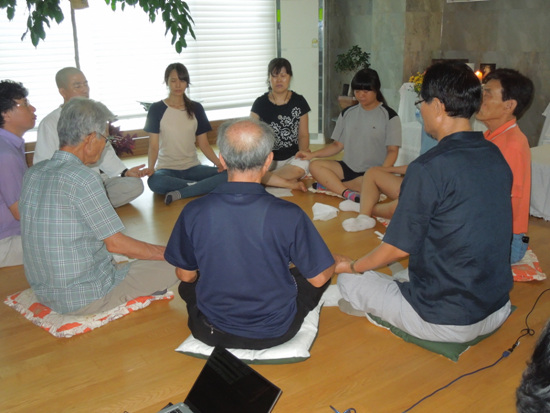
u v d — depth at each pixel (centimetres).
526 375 73
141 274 237
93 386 193
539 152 382
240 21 630
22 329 231
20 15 508
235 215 165
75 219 207
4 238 288
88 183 203
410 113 498
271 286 178
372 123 383
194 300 203
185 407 165
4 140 267
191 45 606
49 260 212
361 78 371
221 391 164
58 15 297
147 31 580
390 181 343
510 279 192
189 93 623
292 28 602
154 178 409
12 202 266
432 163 172
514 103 254
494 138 265
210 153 438
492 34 538
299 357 194
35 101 535
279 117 423
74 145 205
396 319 208
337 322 233
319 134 643
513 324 228
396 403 181
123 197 379
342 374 197
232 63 639
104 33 557
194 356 204
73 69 324
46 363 206
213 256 171
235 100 654
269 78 415
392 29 568
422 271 192
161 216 370
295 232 168
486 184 173
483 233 175
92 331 228
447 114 175
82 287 223
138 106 596
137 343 219
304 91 624
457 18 563
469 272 180
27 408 181
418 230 179
